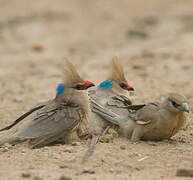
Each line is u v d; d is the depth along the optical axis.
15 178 8.69
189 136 12.27
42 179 8.59
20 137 11.14
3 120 14.19
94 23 38.50
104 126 12.95
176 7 39.34
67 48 30.06
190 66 21.25
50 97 17.39
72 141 11.85
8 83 20.55
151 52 25.03
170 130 11.44
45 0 45.12
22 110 15.48
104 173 9.16
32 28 36.41
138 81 19.03
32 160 10.05
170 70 20.84
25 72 23.03
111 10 42.97
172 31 30.77
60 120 11.49
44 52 28.81
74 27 37.31
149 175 9.02
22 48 30.00
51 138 11.33
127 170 9.41
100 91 14.24
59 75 21.69
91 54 27.33
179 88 17.47
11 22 38.44
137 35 31.34
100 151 10.63
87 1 45.94
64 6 43.75
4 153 10.67
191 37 28.09
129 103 13.80
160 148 11.09
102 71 21.86
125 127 12.14
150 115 11.48
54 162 9.89
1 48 30.17
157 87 17.77
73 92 12.09
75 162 9.87
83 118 11.98
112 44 30.05
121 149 10.89
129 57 24.73
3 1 45.34
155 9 40.72
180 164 9.80
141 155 10.45
